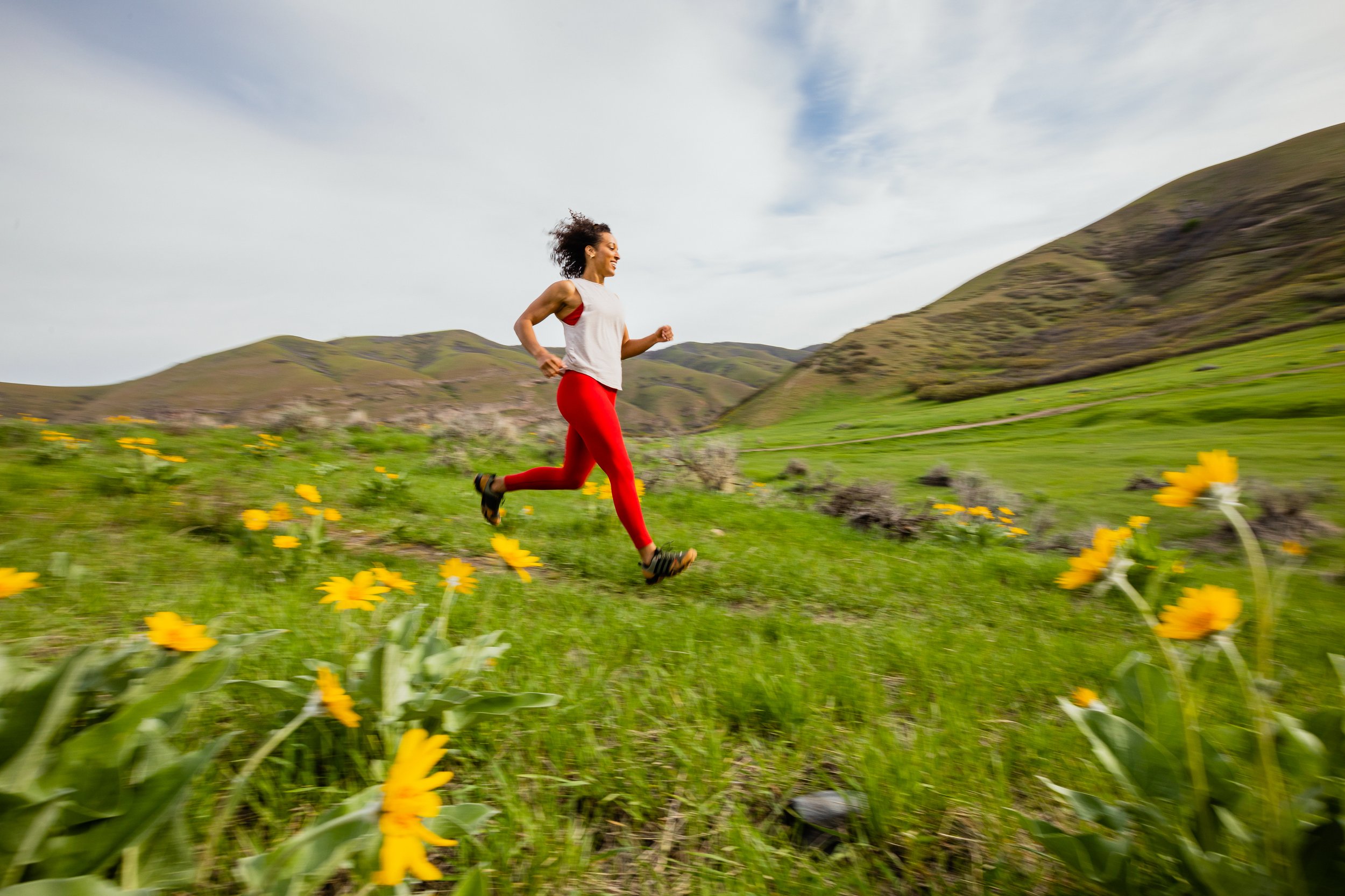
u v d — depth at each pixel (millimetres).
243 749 1510
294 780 1421
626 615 3213
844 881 1262
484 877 1159
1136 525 2912
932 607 4180
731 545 5816
